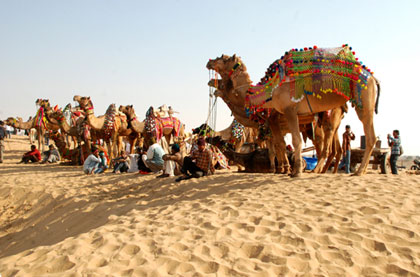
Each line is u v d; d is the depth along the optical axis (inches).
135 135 687.1
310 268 151.7
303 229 188.1
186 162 379.9
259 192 267.9
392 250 162.1
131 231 209.3
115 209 299.7
